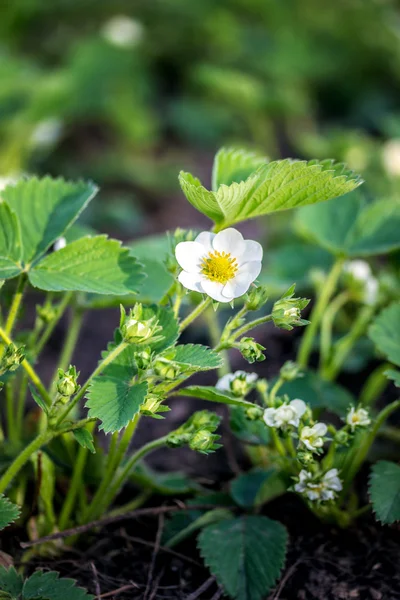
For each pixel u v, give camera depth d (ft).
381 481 1.86
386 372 1.85
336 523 1.97
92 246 1.86
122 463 1.99
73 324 2.07
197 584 1.89
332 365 2.16
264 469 2.02
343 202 2.21
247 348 1.73
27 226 1.93
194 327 2.60
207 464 2.16
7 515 1.75
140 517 1.99
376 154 3.37
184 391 1.76
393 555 1.92
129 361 1.77
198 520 1.93
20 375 2.09
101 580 1.87
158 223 3.58
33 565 1.87
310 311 2.54
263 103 3.87
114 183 3.78
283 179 1.76
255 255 1.74
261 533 1.89
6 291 2.01
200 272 1.73
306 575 1.89
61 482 1.98
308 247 2.58
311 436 1.83
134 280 1.84
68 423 1.76
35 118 3.32
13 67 3.39
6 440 2.00
